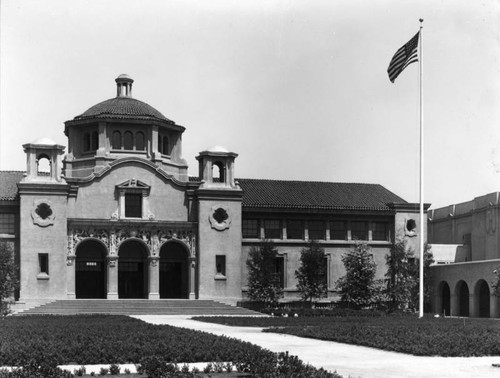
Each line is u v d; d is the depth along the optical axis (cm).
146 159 7631
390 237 8281
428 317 6450
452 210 9900
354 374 2427
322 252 7588
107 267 7306
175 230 7525
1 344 2911
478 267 7262
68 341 3111
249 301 7412
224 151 7706
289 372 2161
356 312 6812
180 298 7750
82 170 7812
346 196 8469
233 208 7638
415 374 2439
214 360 2730
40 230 7119
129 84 8500
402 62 5875
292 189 8450
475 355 3042
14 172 7988
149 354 2755
